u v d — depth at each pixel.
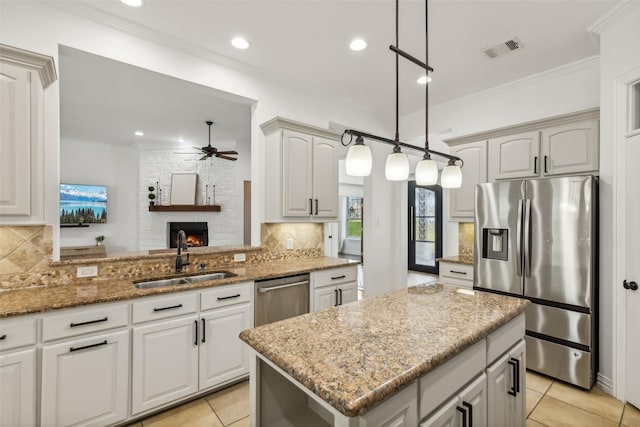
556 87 3.13
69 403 1.79
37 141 1.90
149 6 2.22
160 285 2.53
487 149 3.38
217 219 6.24
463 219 3.58
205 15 2.32
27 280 2.11
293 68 3.12
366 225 4.55
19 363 1.67
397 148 1.65
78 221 5.87
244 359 2.49
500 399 1.53
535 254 2.67
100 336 1.89
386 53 2.85
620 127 2.27
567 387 2.48
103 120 4.76
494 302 1.79
